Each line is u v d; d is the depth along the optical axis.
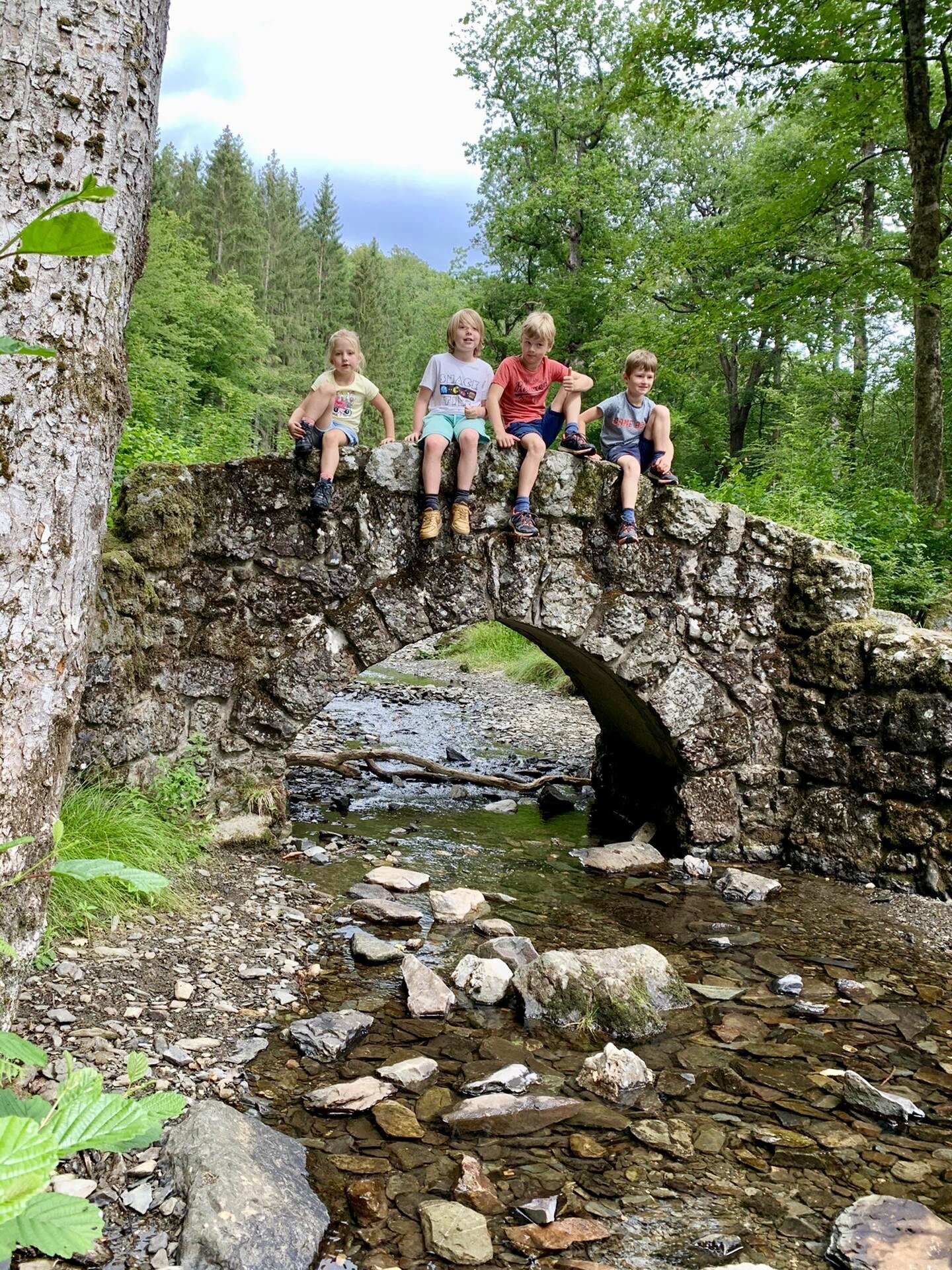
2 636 2.09
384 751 6.80
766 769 5.54
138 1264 1.87
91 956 3.21
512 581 5.10
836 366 18.31
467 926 4.14
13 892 2.04
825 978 3.76
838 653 5.30
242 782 4.85
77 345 2.26
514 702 10.80
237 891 4.20
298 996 3.30
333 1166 2.33
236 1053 2.82
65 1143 0.81
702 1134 2.59
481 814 6.20
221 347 26.12
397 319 67.06
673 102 10.72
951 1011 3.48
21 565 2.13
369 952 3.67
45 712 2.16
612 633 5.27
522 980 3.38
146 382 13.91
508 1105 2.64
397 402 47.81
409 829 5.70
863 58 9.44
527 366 5.13
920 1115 2.72
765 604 5.50
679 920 4.40
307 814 5.89
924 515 8.98
